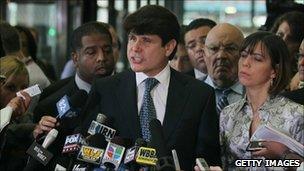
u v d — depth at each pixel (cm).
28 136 358
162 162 261
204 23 475
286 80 315
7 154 355
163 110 310
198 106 308
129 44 307
